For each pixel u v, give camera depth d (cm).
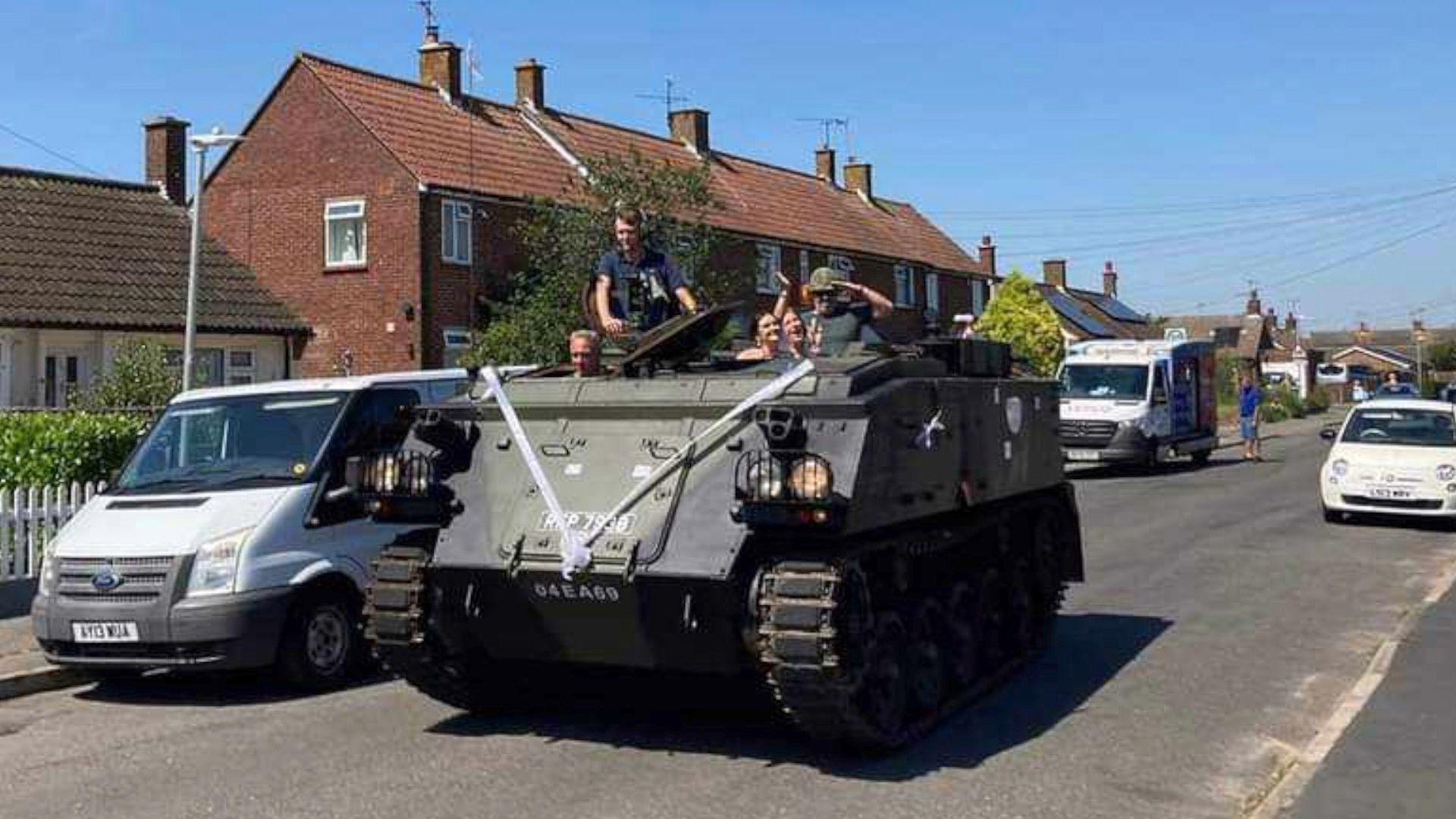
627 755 734
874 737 708
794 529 663
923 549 789
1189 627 1108
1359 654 997
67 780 711
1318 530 1756
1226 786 678
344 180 3008
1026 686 905
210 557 891
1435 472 1762
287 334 2981
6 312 2492
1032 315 4622
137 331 2705
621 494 713
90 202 2947
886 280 4566
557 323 2802
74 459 1348
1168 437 2823
